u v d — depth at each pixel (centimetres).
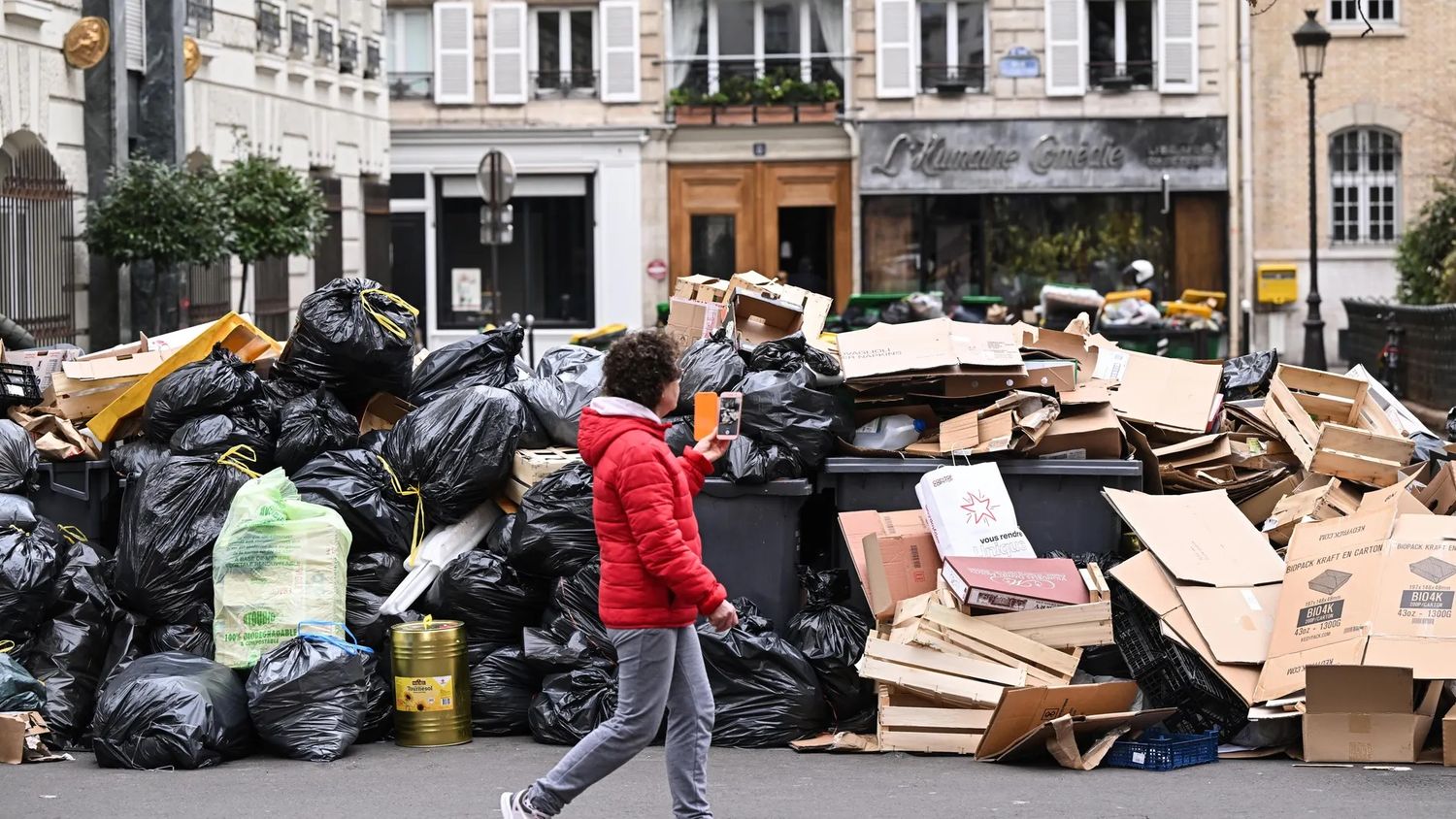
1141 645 717
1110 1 3375
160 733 686
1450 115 3312
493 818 607
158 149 1909
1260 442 889
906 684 703
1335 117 3381
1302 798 625
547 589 777
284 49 2431
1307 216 3394
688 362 818
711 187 3484
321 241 2633
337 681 714
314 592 741
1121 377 898
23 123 1623
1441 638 669
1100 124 3366
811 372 802
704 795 544
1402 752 671
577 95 3491
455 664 737
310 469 802
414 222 3519
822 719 733
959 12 3397
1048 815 604
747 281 971
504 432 798
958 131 3388
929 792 639
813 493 813
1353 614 686
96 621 765
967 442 789
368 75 2870
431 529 803
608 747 534
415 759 709
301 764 699
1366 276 3388
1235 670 694
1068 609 706
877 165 3406
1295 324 3394
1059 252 3397
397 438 807
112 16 1777
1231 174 3372
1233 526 755
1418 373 2175
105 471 870
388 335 873
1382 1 3372
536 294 3531
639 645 529
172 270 1892
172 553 760
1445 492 788
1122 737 692
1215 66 3362
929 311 2727
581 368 889
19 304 1628
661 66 3456
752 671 722
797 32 3453
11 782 668
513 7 3459
